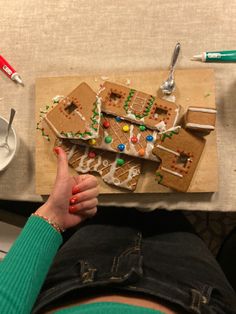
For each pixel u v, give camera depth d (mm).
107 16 771
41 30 781
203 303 627
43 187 755
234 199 736
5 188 771
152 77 754
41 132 761
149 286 619
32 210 1003
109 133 735
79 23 775
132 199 751
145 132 733
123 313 521
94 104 727
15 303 542
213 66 754
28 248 594
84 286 617
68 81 766
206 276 723
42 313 623
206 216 1096
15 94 780
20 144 771
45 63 779
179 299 607
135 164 737
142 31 765
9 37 785
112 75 762
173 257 753
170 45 760
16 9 786
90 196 706
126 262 673
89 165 743
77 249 771
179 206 744
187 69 751
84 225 871
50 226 635
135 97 742
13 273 563
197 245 814
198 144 719
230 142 740
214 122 683
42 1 783
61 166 679
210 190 729
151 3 765
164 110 739
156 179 727
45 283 705
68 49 776
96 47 772
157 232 840
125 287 613
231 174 738
